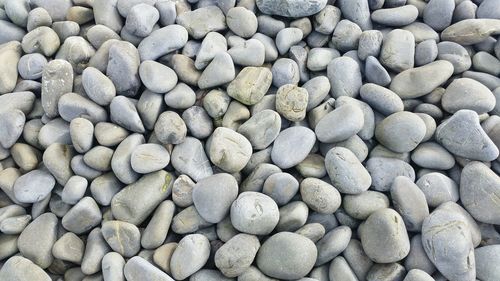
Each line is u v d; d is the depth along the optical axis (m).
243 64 0.52
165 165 0.45
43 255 0.42
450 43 0.53
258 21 0.55
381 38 0.53
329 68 0.52
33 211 0.45
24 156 0.47
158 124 0.46
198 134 0.48
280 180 0.43
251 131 0.47
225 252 0.40
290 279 0.40
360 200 0.44
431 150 0.47
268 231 0.42
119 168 0.45
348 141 0.47
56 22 0.55
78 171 0.46
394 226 0.41
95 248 0.42
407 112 0.47
